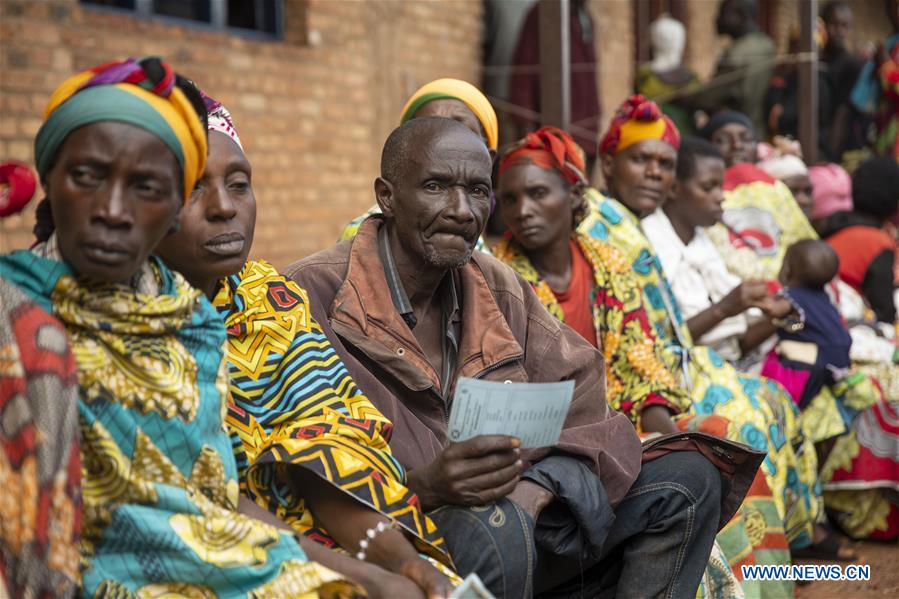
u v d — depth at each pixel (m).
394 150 2.48
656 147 4.04
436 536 2.11
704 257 4.33
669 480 2.56
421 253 2.45
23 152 4.56
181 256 2.10
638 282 3.63
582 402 2.72
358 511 2.06
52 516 1.61
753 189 5.10
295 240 6.08
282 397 2.20
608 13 8.82
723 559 2.91
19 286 1.76
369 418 2.22
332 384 2.23
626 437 2.63
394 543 2.01
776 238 5.03
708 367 3.78
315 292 2.49
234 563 1.82
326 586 1.84
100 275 1.70
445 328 2.62
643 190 4.09
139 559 1.78
